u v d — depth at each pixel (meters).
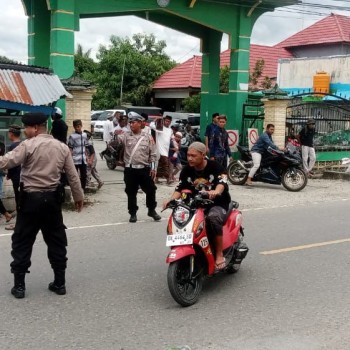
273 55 37.81
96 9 16.34
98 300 5.74
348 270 6.91
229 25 19.44
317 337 4.79
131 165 9.57
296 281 6.45
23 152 5.59
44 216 5.70
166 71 37.53
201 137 21.66
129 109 27.58
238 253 6.44
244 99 20.08
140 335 4.83
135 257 7.43
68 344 4.63
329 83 26.48
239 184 14.91
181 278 5.60
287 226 9.57
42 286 6.18
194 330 4.95
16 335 4.82
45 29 17.95
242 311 5.45
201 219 5.66
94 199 12.12
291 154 14.11
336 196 13.38
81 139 12.02
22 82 10.69
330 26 34.97
